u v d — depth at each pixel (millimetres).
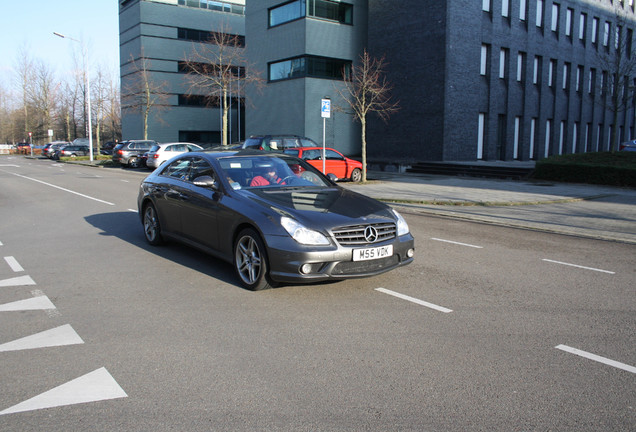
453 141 26078
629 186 17562
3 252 7371
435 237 8930
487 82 27672
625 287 5863
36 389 3271
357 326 4434
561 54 32594
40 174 24953
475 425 2875
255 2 33344
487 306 5055
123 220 10359
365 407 3064
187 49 49094
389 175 23812
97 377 3443
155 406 3066
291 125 31234
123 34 51156
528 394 3250
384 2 28609
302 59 30125
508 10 28547
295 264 4891
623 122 40094
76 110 64750
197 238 6441
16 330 4312
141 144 30547
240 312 4773
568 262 7133
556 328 4465
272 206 5359
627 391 3303
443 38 25422
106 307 4918
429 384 3373
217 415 2965
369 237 5160
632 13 38812
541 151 31688
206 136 50156
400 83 27875
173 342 4059
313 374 3504
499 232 9547
